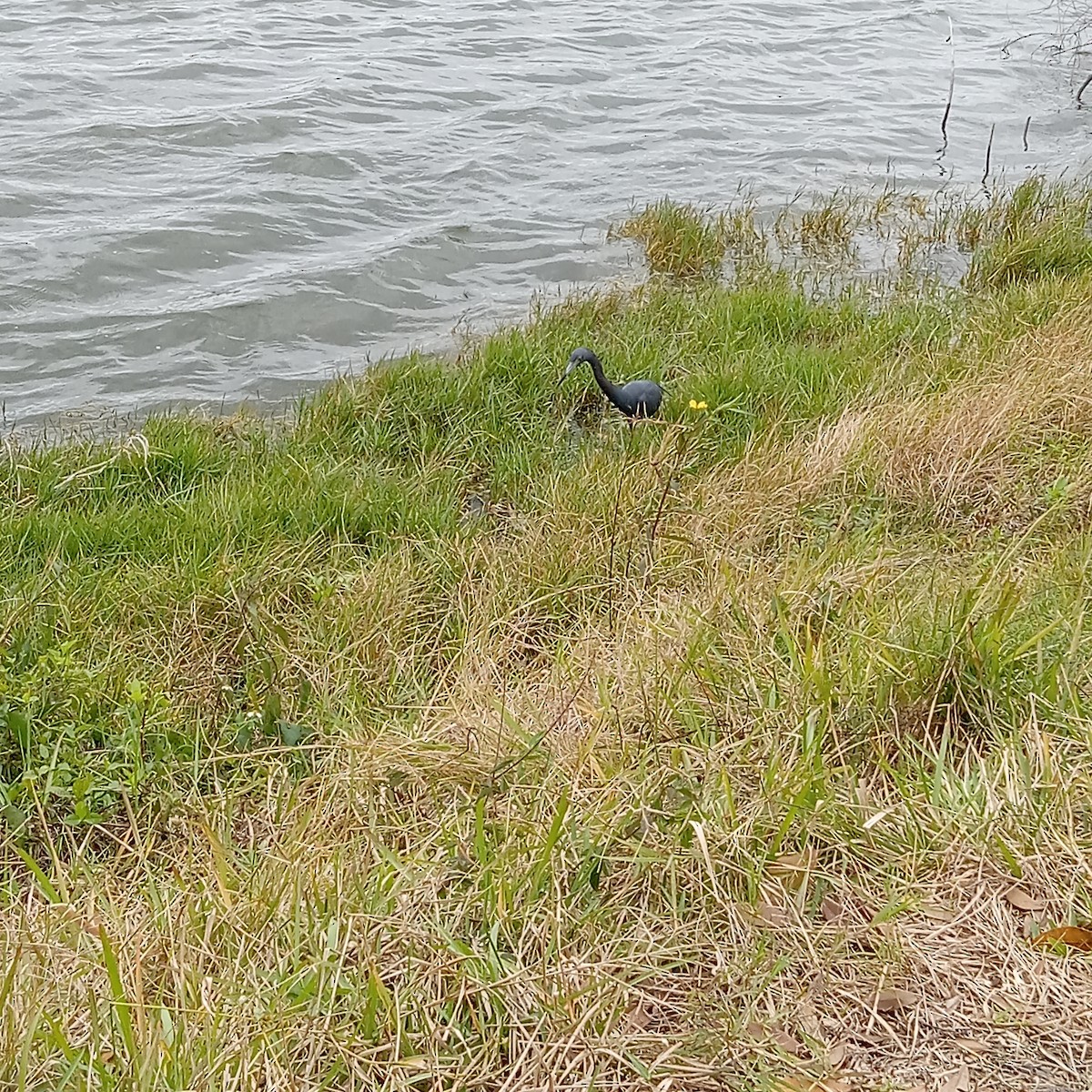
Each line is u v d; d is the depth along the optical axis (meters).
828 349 6.66
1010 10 16.28
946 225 9.12
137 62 12.07
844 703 3.34
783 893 2.73
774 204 9.88
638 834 2.91
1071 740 3.08
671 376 6.45
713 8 15.80
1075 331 6.16
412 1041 2.38
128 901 3.02
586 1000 2.45
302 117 10.81
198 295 8.02
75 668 3.83
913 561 4.34
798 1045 2.39
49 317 7.69
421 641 4.31
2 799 3.35
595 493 5.10
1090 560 4.00
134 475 5.52
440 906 2.72
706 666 3.54
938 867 2.80
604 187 10.08
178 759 3.65
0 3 13.77
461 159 10.36
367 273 8.30
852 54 14.28
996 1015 2.43
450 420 6.14
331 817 3.23
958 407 5.38
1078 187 9.88
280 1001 2.43
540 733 3.35
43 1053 2.34
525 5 15.32
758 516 4.78
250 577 4.46
